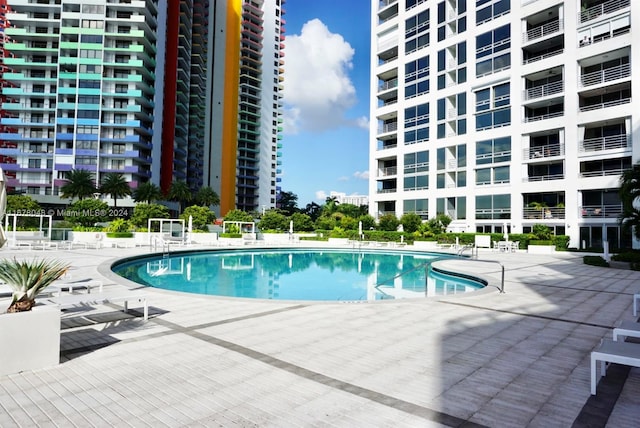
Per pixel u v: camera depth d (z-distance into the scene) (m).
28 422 3.73
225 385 4.68
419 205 45.00
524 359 5.77
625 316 8.73
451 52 43.19
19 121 67.81
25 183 67.38
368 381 4.87
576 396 4.51
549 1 35.06
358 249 31.06
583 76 33.09
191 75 91.75
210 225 53.72
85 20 66.75
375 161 50.81
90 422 3.74
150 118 70.88
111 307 8.90
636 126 29.48
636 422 3.90
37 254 21.66
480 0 40.47
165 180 77.00
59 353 5.37
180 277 17.73
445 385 4.78
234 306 9.23
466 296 10.98
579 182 32.41
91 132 66.12
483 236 32.81
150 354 5.76
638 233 20.55
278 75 135.38
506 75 37.78
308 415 3.95
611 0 31.73
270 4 124.81
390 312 8.86
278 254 29.28
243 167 115.00
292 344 6.37
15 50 67.81
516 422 3.87
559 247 30.48
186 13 86.44
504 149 37.75
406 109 47.38
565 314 8.88
